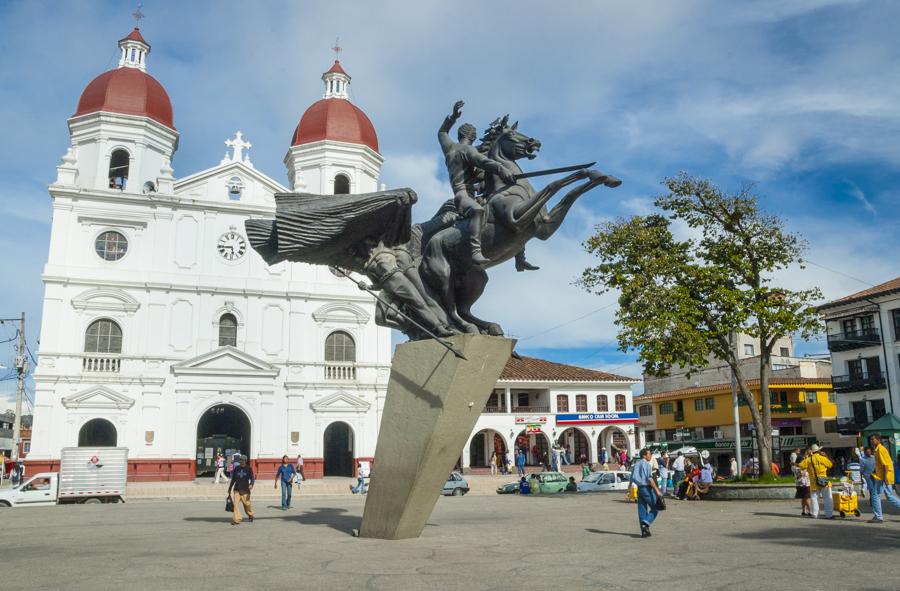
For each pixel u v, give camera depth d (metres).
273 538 10.66
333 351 41.56
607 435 51.56
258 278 40.69
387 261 10.37
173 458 36.91
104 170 39.16
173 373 37.81
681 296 22.22
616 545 9.88
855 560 8.55
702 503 20.03
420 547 9.45
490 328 10.37
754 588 6.76
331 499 27.72
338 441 43.50
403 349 10.24
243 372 38.78
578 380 50.91
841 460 46.19
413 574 7.40
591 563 8.20
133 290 38.28
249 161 42.34
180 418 37.50
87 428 36.94
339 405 40.41
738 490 20.94
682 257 23.17
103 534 11.87
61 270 37.16
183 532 11.98
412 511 10.22
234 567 7.86
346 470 42.78
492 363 9.99
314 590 6.56
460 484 29.50
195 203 40.09
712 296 22.41
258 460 38.31
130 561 8.38
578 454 51.12
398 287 10.22
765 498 20.64
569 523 13.16
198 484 34.72
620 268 23.47
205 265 39.88
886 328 40.84
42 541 10.77
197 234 40.06
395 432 10.16
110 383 36.78
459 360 9.58
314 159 43.88
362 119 45.72
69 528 13.34
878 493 13.39
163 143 41.03
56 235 37.50
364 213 10.16
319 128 44.50
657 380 61.06
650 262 22.67
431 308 10.22
